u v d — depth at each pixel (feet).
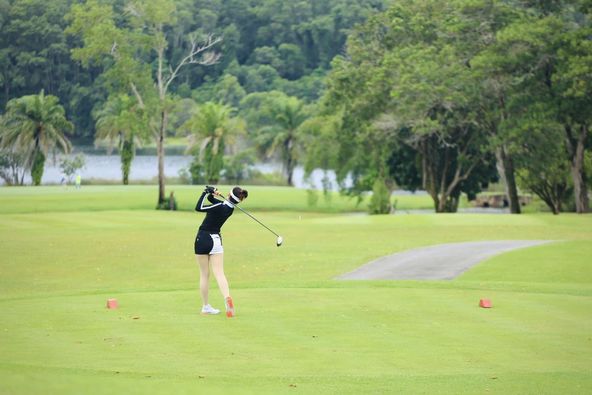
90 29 448.65
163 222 337.31
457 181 460.14
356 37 505.66
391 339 82.12
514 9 400.26
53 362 70.08
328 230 271.69
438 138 448.24
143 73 458.09
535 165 416.87
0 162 645.10
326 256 199.93
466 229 271.49
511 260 179.52
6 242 237.04
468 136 460.14
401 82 408.67
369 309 99.30
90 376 63.16
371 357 74.49
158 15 453.58
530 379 66.13
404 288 122.93
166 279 174.60
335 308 99.86
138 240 242.78
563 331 86.94
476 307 101.50
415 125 418.31
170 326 87.35
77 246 227.40
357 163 490.90
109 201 469.16
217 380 64.08
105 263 196.13
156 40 461.78
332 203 536.01
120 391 58.59
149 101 458.09
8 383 59.06
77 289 161.48
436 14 469.16
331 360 73.10
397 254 195.52
